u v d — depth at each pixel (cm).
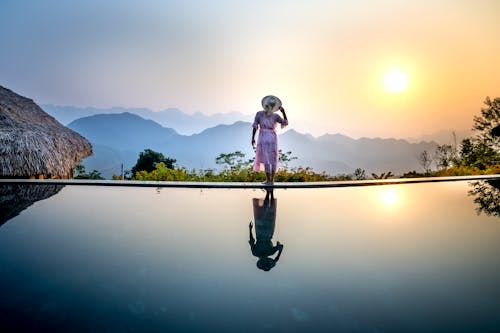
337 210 393
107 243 243
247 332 121
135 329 122
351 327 127
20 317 131
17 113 913
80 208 388
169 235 268
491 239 269
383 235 279
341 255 222
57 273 181
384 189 599
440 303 150
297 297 154
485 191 575
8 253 216
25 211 366
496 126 1845
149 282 169
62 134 973
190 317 132
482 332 125
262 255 219
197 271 187
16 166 729
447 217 358
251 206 413
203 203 433
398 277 183
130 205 413
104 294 154
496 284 174
